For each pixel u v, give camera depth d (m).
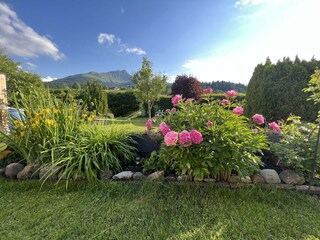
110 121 3.35
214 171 1.88
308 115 3.98
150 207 1.67
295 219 1.49
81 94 9.11
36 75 10.97
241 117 2.09
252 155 1.98
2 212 1.60
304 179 1.99
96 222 1.47
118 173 2.18
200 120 2.03
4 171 2.29
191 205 1.68
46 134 2.32
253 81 5.06
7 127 2.95
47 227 1.42
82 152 2.21
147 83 10.21
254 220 1.48
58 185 2.03
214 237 1.31
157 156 2.33
